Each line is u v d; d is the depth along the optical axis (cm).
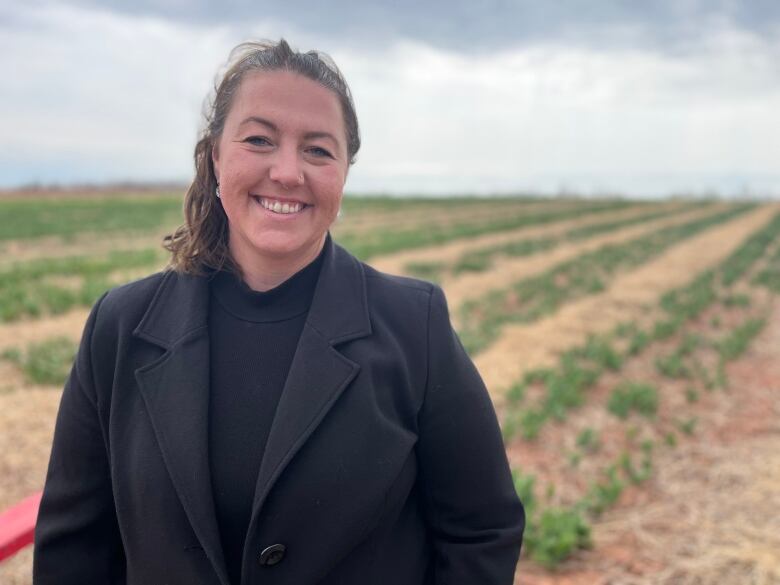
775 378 777
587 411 653
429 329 151
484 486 156
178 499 138
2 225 2567
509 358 827
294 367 140
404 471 147
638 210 4097
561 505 472
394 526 152
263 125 140
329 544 137
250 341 147
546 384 716
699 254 1927
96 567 158
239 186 141
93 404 152
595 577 391
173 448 137
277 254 144
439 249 1945
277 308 149
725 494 488
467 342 873
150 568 142
